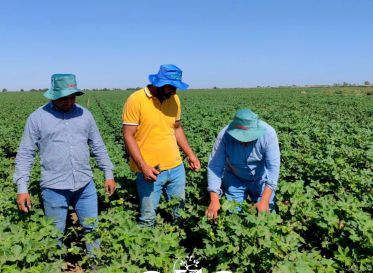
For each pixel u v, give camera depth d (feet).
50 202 15.61
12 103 143.02
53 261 14.57
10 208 17.51
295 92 218.59
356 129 46.03
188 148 19.10
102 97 195.42
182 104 119.75
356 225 14.65
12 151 42.75
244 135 15.03
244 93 222.69
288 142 35.96
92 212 16.44
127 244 13.50
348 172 23.35
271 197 16.99
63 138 15.10
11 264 13.02
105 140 40.68
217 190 16.11
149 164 17.21
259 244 13.65
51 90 14.53
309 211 16.21
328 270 12.99
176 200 17.76
